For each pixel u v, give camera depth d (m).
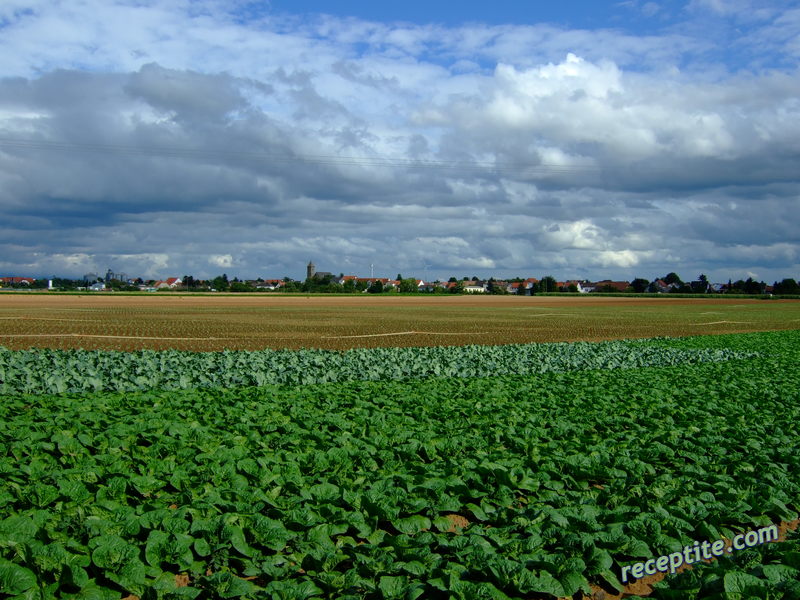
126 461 9.18
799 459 10.46
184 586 5.94
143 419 12.06
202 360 23.55
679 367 24.98
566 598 6.16
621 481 8.96
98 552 5.95
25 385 16.06
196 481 8.34
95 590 5.60
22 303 83.12
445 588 5.73
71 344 32.78
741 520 7.79
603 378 20.77
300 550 6.52
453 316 65.38
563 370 24.09
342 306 88.06
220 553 6.27
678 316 71.56
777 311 87.56
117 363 22.22
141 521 6.76
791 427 13.43
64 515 6.98
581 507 7.73
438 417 13.68
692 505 8.03
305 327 47.62
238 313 66.31
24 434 10.40
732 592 5.64
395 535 7.31
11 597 5.31
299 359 24.73
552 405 15.35
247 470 8.73
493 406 14.87
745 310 89.44
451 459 9.84
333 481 8.52
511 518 7.63
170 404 14.03
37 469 8.50
